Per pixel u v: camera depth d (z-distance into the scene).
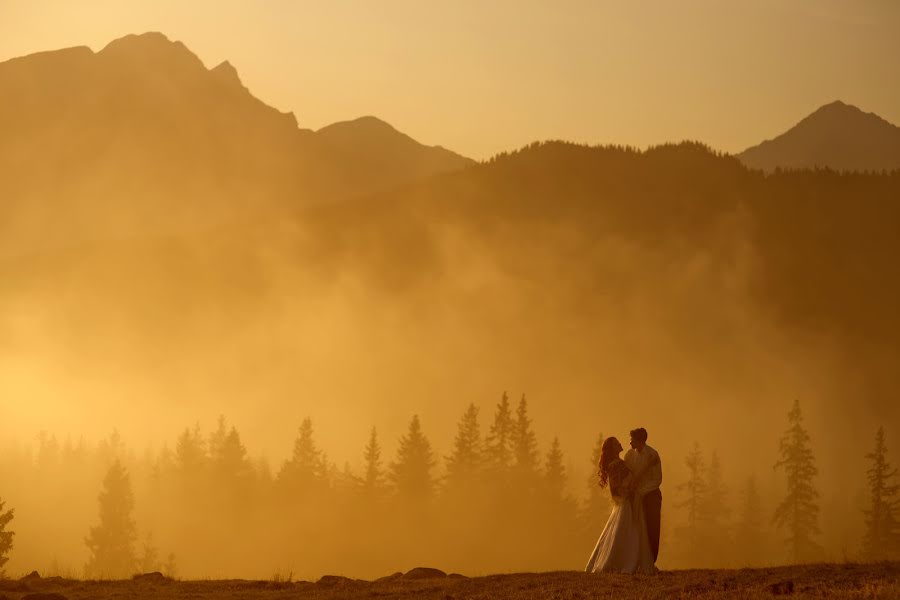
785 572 20.48
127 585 23.89
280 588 23.00
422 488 139.62
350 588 22.22
